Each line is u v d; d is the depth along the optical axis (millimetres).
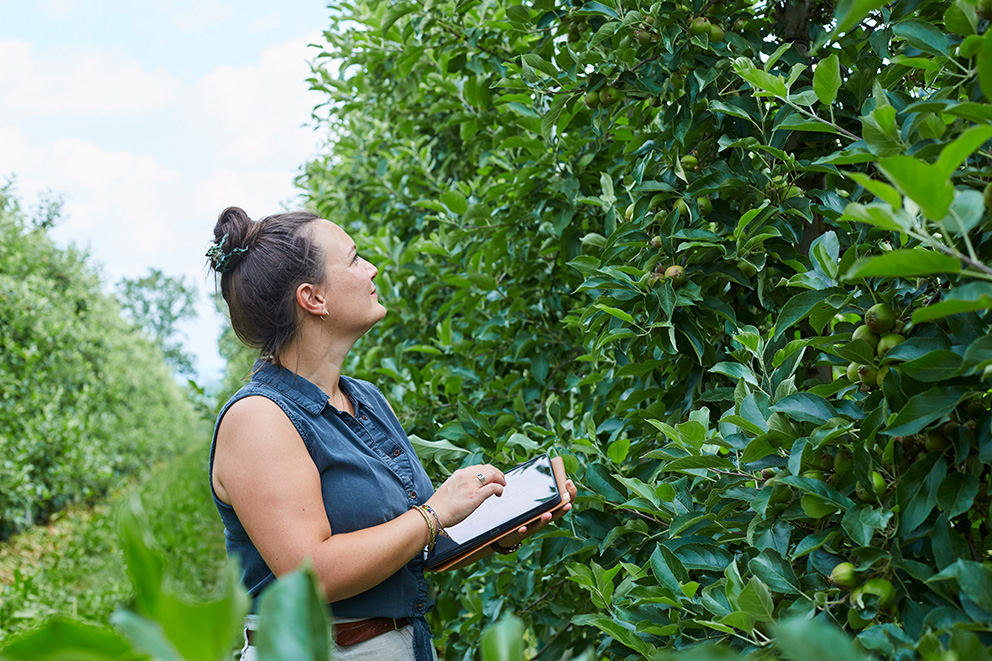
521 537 1676
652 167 2021
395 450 1619
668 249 1773
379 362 3385
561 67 2203
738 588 1116
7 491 7902
